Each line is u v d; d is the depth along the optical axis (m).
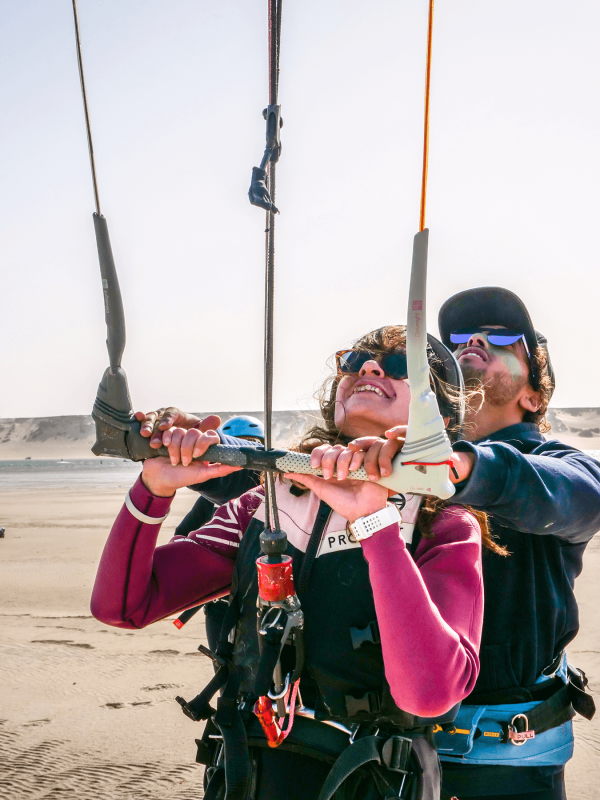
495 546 1.80
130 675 5.95
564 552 2.04
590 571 9.69
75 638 7.10
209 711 1.55
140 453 1.38
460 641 1.34
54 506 26.67
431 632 1.26
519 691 1.88
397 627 1.26
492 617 1.92
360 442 1.25
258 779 1.46
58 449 172.88
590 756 4.30
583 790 3.88
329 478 1.27
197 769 4.30
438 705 1.27
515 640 1.91
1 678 5.92
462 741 1.82
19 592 9.47
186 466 1.38
